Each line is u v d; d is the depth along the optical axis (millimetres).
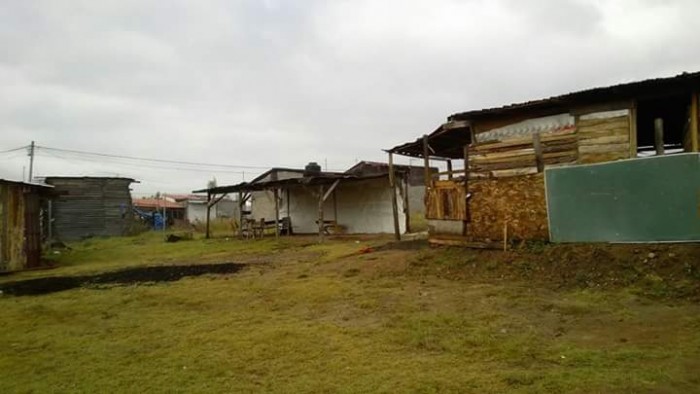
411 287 9320
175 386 4754
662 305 7027
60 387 4824
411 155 17203
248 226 24953
